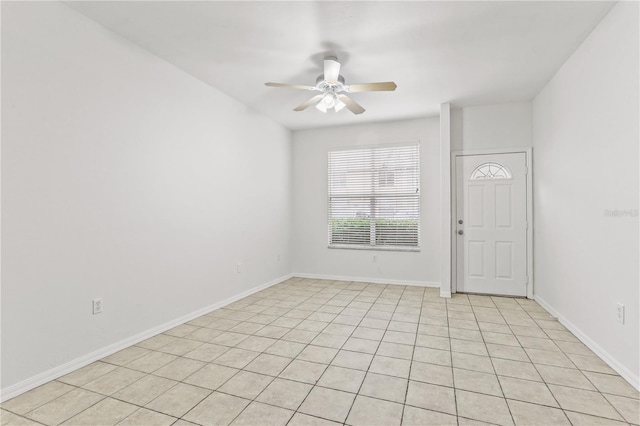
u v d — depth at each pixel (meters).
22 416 1.85
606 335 2.49
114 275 2.70
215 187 3.90
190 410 1.90
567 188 3.21
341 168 5.57
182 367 2.43
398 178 5.23
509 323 3.37
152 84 3.06
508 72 3.46
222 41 2.83
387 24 2.57
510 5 2.34
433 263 5.02
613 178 2.39
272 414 1.86
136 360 2.55
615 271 2.37
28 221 2.13
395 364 2.47
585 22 2.55
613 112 2.38
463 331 3.14
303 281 5.44
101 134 2.60
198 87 3.63
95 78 2.55
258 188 4.79
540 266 4.07
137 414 1.86
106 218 2.64
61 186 2.32
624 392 2.07
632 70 2.14
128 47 2.82
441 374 2.31
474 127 4.58
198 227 3.63
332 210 5.64
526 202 4.38
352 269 5.47
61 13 2.32
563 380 2.22
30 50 2.14
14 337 2.06
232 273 4.20
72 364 2.38
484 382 2.20
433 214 5.01
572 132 3.07
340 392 2.09
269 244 5.07
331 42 2.85
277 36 2.75
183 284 3.42
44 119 2.22
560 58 3.15
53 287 2.27
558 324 3.33
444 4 2.32
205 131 3.74
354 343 2.86
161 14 2.45
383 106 4.52
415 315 3.63
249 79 3.64
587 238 2.79
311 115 4.96
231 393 2.08
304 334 3.08
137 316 2.90
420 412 1.88
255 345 2.83
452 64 3.27
